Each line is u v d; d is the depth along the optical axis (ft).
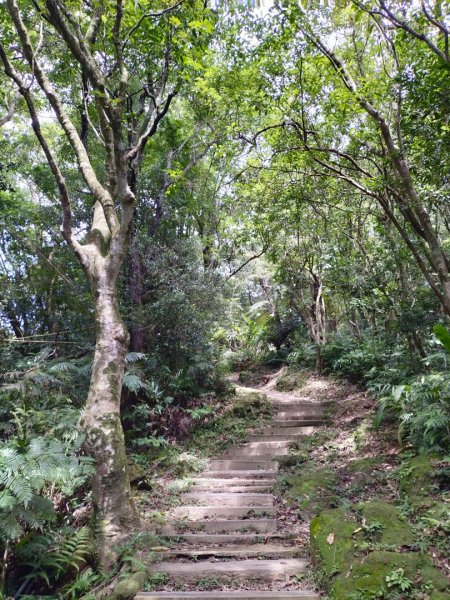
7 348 26.73
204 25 20.10
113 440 15.39
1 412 19.85
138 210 31.65
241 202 36.91
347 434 23.93
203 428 26.99
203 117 31.27
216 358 32.83
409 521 13.33
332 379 35.50
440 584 10.33
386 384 23.59
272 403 30.27
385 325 31.94
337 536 12.48
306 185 27.76
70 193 32.48
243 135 25.99
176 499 18.52
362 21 23.29
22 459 12.94
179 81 24.45
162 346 29.50
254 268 53.78
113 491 14.92
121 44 18.54
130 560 13.47
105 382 16.10
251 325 55.47
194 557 14.03
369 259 30.35
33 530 13.76
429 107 17.24
